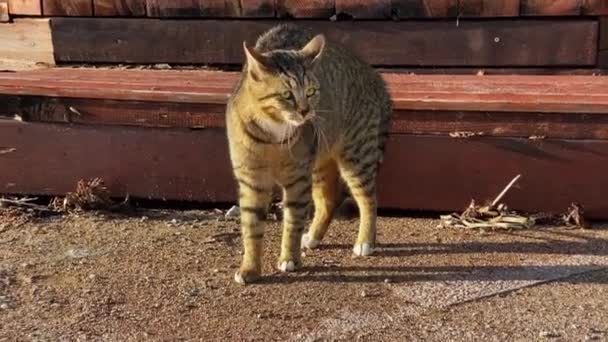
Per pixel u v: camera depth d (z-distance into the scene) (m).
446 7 2.29
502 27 2.29
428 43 2.31
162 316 1.69
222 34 2.36
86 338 1.62
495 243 1.95
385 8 2.30
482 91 2.09
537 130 2.00
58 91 2.07
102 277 1.81
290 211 1.81
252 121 1.73
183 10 2.36
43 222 2.05
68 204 2.10
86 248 1.93
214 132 2.07
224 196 2.11
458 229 2.02
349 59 1.91
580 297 1.75
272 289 1.77
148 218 2.08
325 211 1.95
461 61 2.32
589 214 2.04
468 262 1.87
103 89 2.07
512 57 2.30
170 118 2.07
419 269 1.84
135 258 1.88
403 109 2.02
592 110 1.98
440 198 2.06
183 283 1.79
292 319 1.68
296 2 2.32
